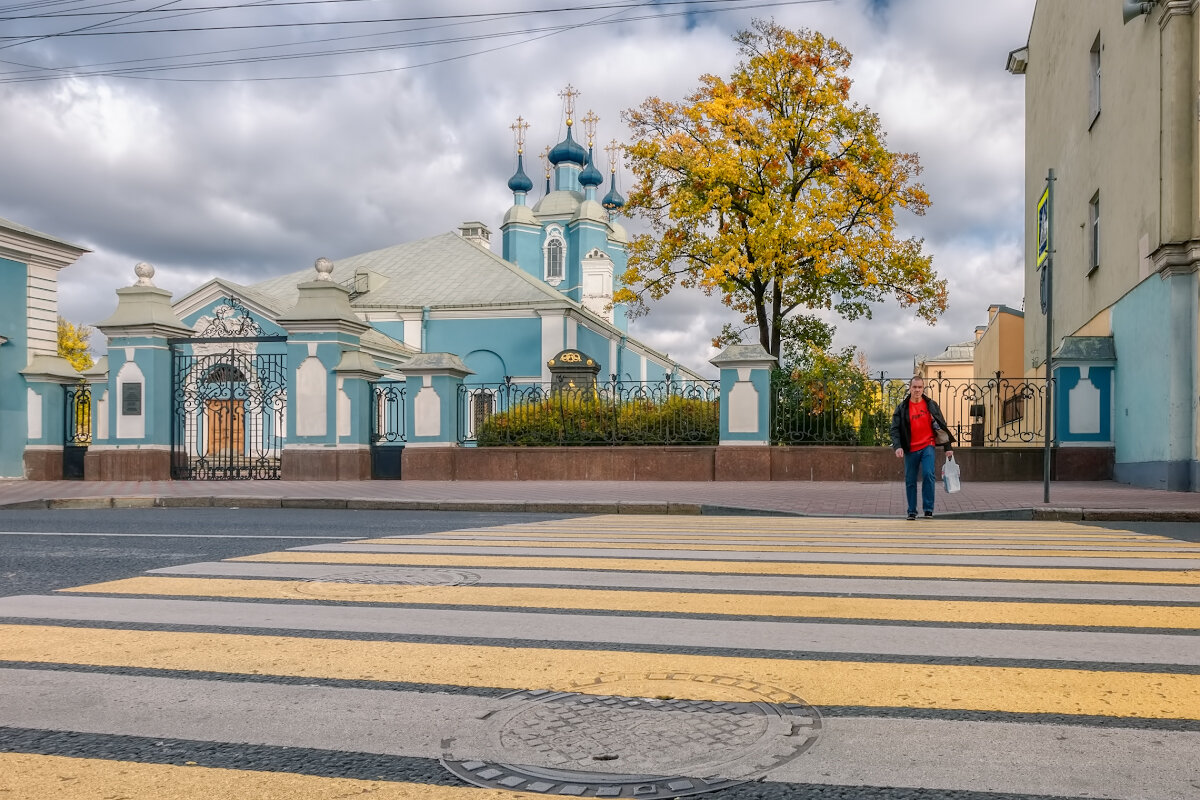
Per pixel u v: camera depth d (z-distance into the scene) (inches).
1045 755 100.1
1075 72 820.0
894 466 695.1
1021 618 172.2
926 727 109.3
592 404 762.8
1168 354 573.6
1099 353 690.8
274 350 1343.5
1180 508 422.9
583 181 2684.5
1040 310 966.4
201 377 797.9
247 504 553.6
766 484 670.5
